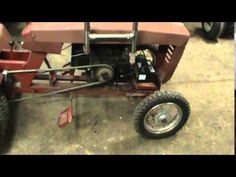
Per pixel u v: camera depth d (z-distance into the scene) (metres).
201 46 3.18
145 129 2.07
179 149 2.13
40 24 1.79
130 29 1.79
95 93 2.12
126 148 2.10
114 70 2.01
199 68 2.86
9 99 2.08
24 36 1.80
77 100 2.40
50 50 1.87
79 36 1.79
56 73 2.23
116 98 2.45
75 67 1.90
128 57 1.97
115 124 2.25
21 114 2.27
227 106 2.49
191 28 3.47
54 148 2.07
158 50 2.14
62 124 2.04
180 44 1.90
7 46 2.04
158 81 2.09
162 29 1.85
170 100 1.96
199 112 2.41
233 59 3.02
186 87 2.63
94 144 2.11
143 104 1.95
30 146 2.07
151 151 2.10
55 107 2.34
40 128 2.19
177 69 2.82
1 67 1.94
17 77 1.99
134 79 2.08
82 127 2.21
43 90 2.08
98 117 2.29
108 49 1.95
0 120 1.89
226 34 3.36
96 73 1.96
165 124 2.11
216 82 2.71
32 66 1.93
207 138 2.22
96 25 1.79
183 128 2.27
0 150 2.04
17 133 2.14
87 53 1.78
